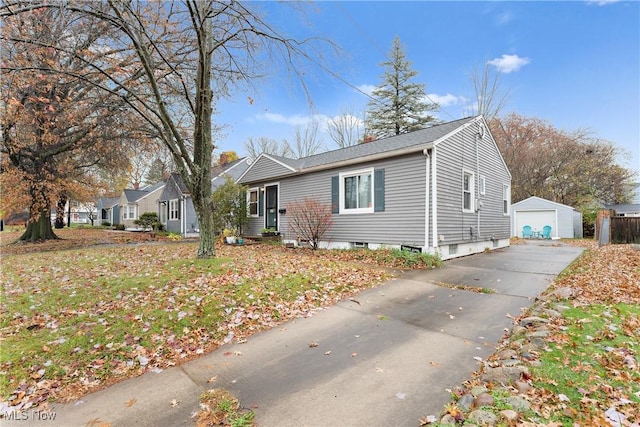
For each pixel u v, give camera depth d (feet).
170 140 24.62
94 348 11.78
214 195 46.09
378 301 17.48
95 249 36.37
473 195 35.99
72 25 25.00
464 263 28.32
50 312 14.73
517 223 69.67
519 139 86.84
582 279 19.90
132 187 128.67
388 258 27.81
